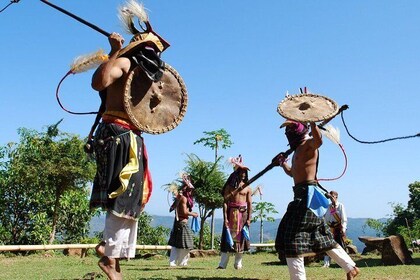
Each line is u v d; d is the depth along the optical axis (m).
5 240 16.78
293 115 4.84
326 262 10.01
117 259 3.68
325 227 5.20
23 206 17.06
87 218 18.48
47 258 12.02
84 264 9.87
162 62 3.85
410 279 6.55
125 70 3.67
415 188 31.94
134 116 3.69
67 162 16.27
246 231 9.26
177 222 10.75
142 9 3.97
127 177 3.57
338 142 5.19
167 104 3.88
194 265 10.89
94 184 3.70
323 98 5.07
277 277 7.05
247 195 9.41
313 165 5.25
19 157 16.66
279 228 5.27
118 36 3.86
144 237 23.42
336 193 10.23
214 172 20.44
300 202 5.15
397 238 10.09
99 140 3.64
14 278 6.55
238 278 6.88
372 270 7.87
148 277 6.80
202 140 22.88
